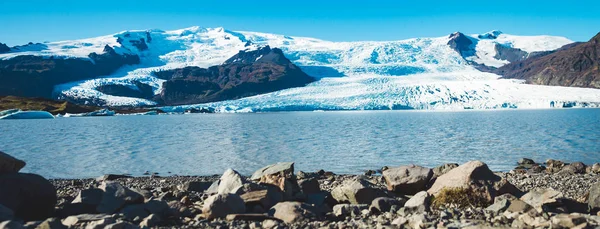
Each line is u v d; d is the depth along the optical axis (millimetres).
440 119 93625
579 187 17922
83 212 11430
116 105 179500
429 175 14383
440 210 11422
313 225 10203
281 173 15211
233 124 84188
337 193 13289
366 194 12859
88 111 148875
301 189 13891
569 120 82938
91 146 44375
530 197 12055
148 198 13281
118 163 31984
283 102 152375
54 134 60906
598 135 51750
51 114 128125
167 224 10477
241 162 32281
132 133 62469
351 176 23094
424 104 144000
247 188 12273
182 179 23031
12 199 10969
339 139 50094
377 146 42438
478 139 48844
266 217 10781
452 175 13227
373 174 26328
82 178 25453
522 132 57344
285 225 10242
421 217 10008
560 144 42938
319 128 69500
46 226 8859
